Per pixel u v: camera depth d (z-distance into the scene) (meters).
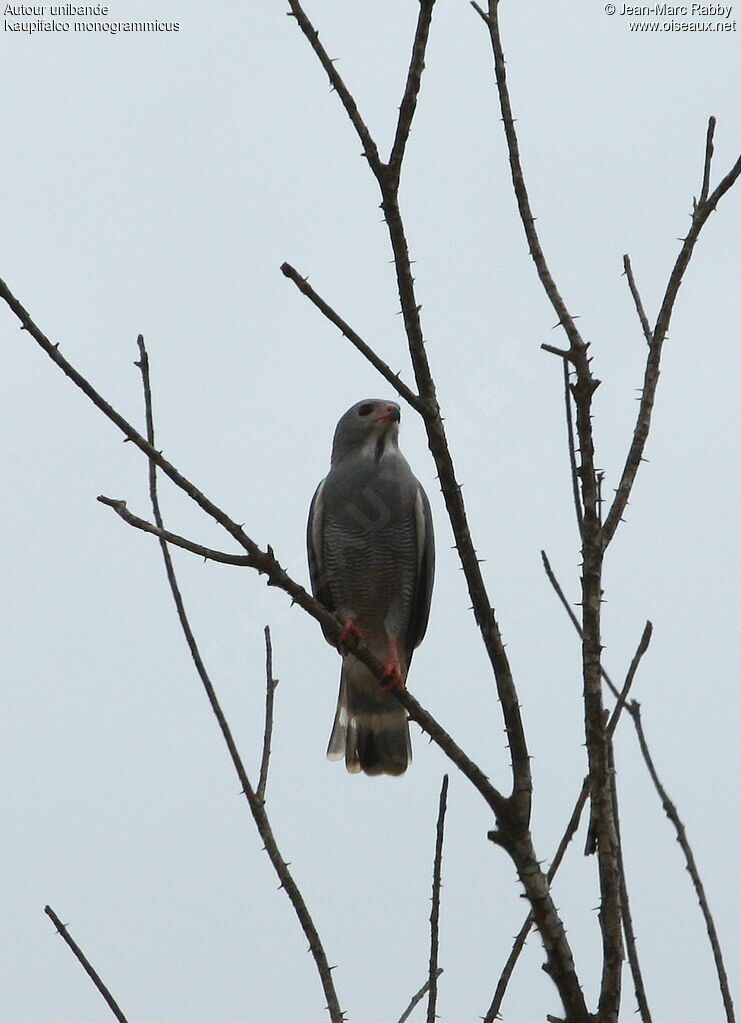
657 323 7.78
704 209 7.80
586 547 7.17
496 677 7.35
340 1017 7.40
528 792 7.24
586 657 7.09
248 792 8.03
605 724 7.00
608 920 6.71
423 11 6.94
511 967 7.46
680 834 7.25
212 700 8.25
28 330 7.31
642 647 7.49
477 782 7.37
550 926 6.96
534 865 7.10
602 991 6.62
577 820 7.33
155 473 8.70
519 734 7.30
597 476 7.32
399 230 7.02
